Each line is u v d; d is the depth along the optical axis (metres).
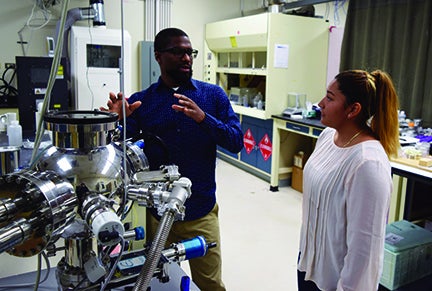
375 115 1.38
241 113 5.02
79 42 3.83
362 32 4.25
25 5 4.38
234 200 4.18
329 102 1.42
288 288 2.59
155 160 1.67
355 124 1.40
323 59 4.70
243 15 5.91
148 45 5.11
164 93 1.74
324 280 1.44
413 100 3.83
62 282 0.74
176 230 1.73
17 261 1.29
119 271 0.79
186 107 1.50
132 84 5.27
